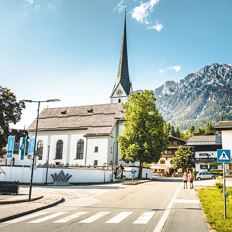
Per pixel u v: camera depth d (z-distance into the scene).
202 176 56.72
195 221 11.90
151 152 50.19
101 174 43.84
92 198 21.61
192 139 83.75
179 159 76.12
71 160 67.06
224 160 12.97
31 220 12.04
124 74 89.12
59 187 32.53
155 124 51.34
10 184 21.81
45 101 19.77
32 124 75.56
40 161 70.69
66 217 12.88
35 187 31.59
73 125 70.44
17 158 58.12
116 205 17.39
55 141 70.06
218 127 52.59
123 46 91.00
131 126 50.94
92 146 64.06
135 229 10.20
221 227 10.18
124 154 50.97
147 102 52.19
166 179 58.66
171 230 10.07
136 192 26.69
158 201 19.47
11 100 40.28
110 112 71.38
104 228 10.36
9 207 15.27
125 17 92.62
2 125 39.28
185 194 24.59
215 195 22.19
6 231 9.76
